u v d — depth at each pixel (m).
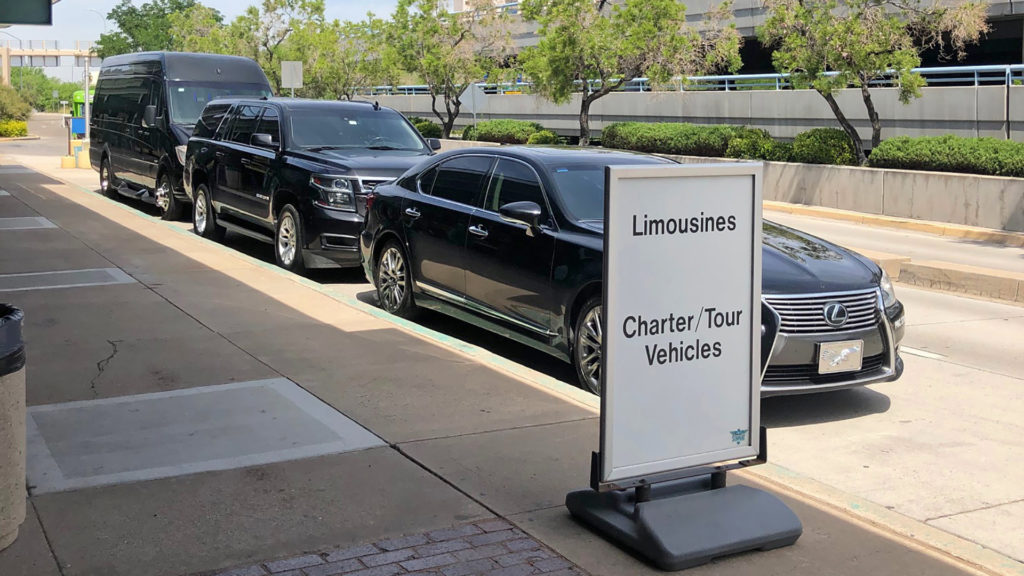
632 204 4.31
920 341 9.45
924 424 6.89
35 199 18.97
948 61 37.53
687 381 4.53
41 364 7.23
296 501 4.82
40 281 10.52
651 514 4.36
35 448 5.48
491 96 44.62
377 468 5.30
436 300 8.99
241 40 49.50
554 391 6.84
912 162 21.28
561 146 8.91
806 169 23.20
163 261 11.91
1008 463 6.11
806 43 23.23
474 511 4.77
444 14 40.16
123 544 4.31
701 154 27.81
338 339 8.18
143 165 18.22
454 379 7.07
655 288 4.40
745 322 4.65
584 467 5.40
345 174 11.47
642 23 29.19
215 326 8.55
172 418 6.06
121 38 96.88
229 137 14.14
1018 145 19.73
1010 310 11.06
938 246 17.42
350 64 47.88
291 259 11.95
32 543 4.29
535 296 7.66
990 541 4.96
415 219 9.20
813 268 6.98
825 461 6.12
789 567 4.32
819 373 6.70
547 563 4.25
